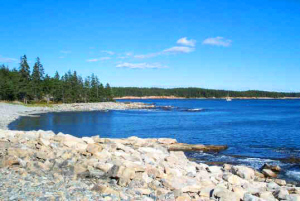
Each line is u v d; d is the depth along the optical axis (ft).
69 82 355.36
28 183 30.60
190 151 80.79
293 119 192.44
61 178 34.04
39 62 330.34
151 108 324.60
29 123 154.30
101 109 288.92
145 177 36.94
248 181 44.45
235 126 149.48
